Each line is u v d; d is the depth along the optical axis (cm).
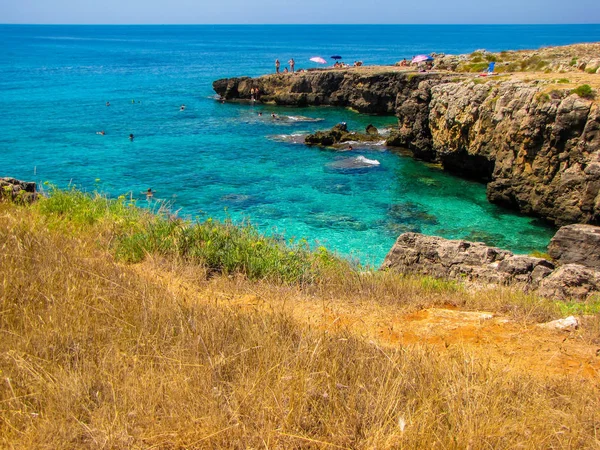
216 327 585
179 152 3941
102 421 414
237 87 6512
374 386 482
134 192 2972
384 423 432
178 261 910
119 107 5875
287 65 11269
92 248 920
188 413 431
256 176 3338
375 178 3331
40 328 549
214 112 5709
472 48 17462
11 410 421
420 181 3288
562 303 1030
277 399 451
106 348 527
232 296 787
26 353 503
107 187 3052
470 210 2794
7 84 7488
